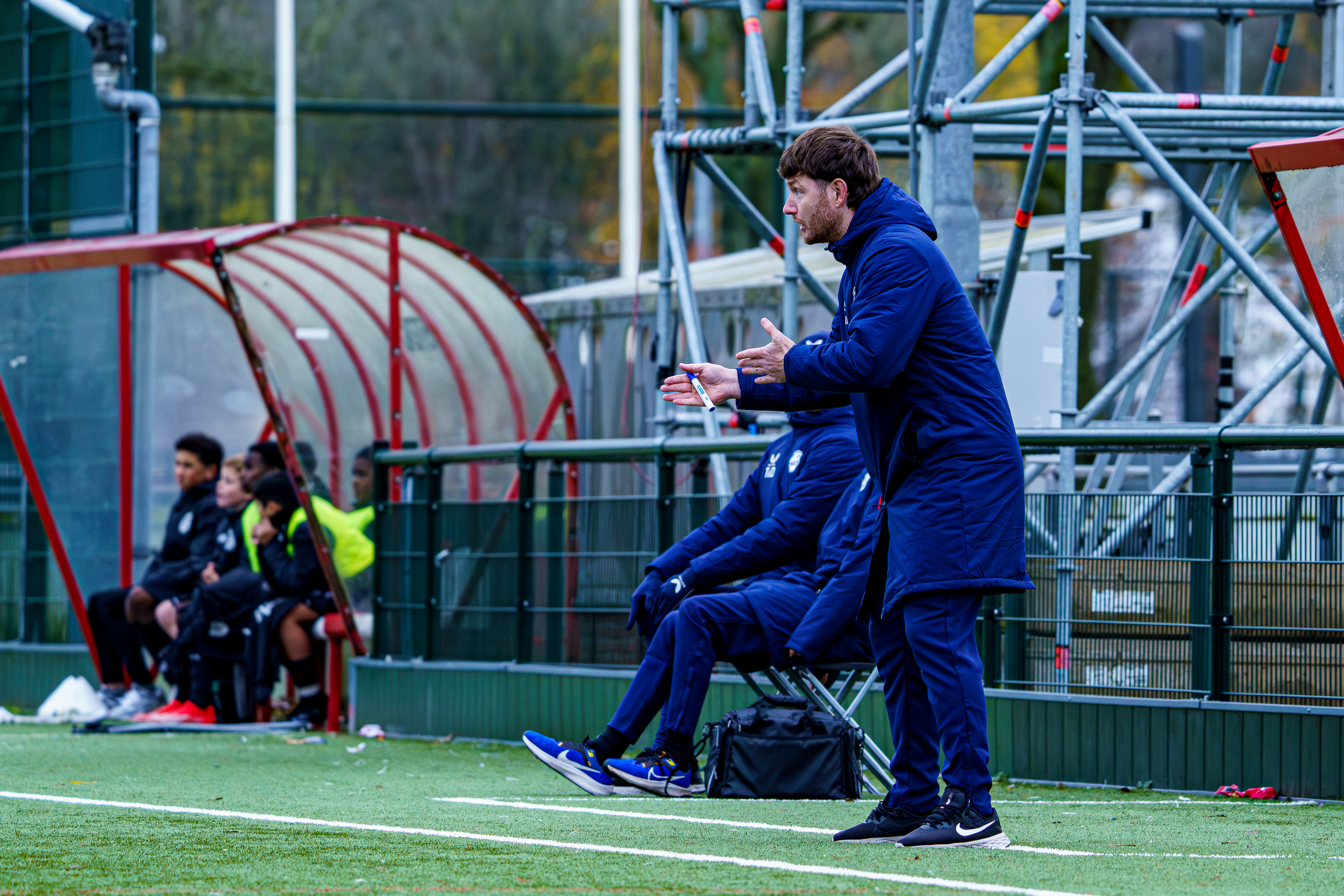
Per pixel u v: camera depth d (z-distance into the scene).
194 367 51.34
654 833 17.64
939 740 16.83
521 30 88.44
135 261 34.84
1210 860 15.80
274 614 34.28
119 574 41.03
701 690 21.62
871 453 16.48
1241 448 23.72
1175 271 36.41
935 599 16.05
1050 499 25.39
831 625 20.72
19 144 45.56
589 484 32.00
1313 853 16.45
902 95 86.25
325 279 39.28
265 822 18.52
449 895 13.49
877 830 16.78
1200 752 23.59
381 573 34.31
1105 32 34.56
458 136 87.50
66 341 40.50
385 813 19.67
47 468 39.75
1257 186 79.38
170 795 21.95
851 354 15.69
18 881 14.27
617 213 88.94
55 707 37.66
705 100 86.12
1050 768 24.95
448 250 38.25
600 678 29.70
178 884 14.09
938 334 16.02
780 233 46.66
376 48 86.81
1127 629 24.56
